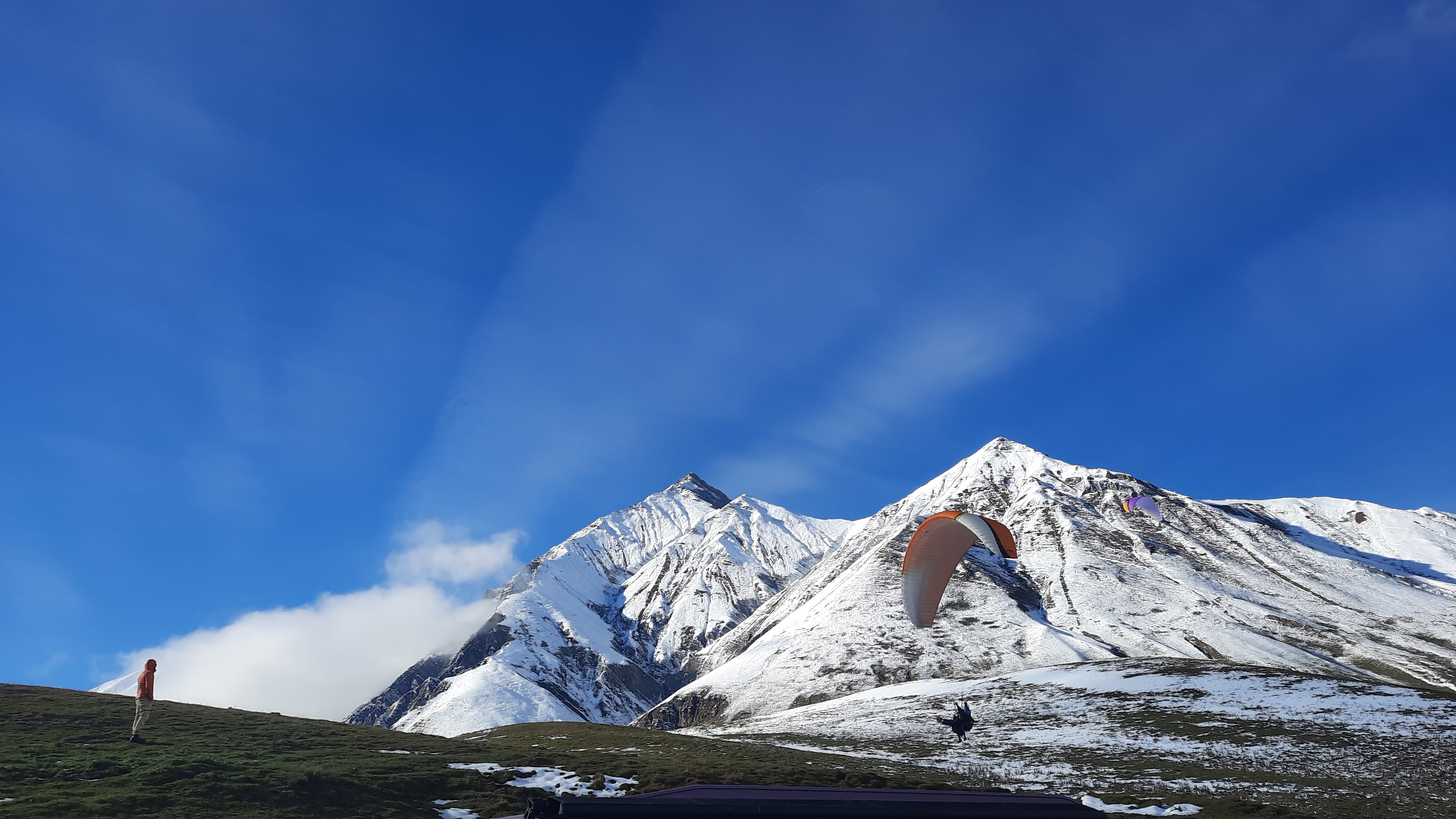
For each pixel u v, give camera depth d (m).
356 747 41.66
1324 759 62.72
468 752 43.47
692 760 48.56
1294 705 82.19
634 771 40.06
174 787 27.17
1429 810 46.81
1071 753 70.69
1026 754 70.75
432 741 48.41
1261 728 74.19
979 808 16.72
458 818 28.39
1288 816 41.16
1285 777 57.03
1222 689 93.06
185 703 53.00
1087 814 17.30
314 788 28.59
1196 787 53.69
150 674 37.12
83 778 28.11
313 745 41.00
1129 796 46.69
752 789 17.28
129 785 27.11
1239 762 63.66
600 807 14.66
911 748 78.12
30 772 28.02
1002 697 108.38
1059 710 95.12
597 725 88.81
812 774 42.22
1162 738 74.31
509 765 39.06
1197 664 111.00
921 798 17.16
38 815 22.78
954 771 60.81
